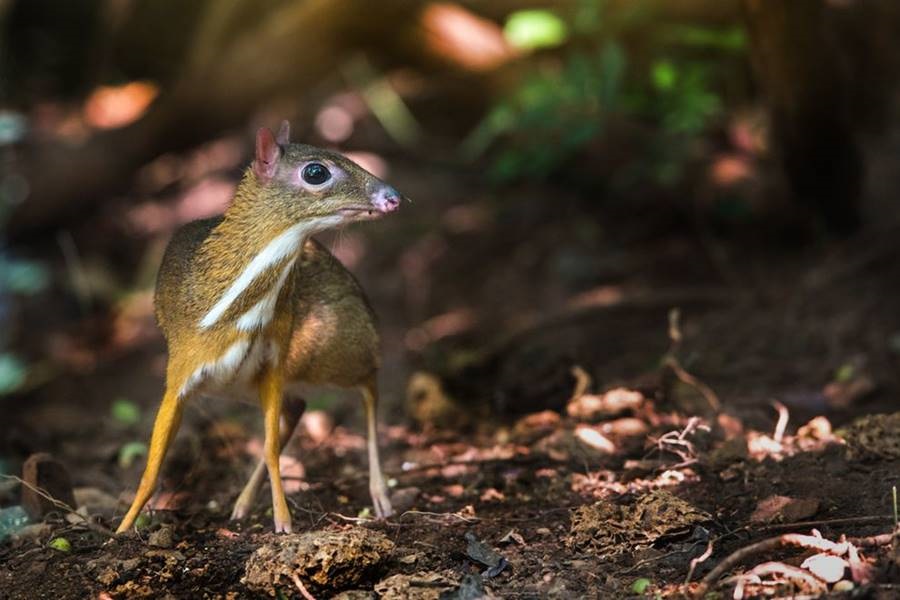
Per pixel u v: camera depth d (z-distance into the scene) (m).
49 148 15.73
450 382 11.02
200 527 7.83
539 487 8.23
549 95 13.64
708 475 8.01
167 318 7.72
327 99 17.97
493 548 7.02
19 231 15.51
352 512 8.08
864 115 12.45
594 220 14.67
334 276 8.08
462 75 15.16
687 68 13.77
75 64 19.61
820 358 10.66
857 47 12.20
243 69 15.34
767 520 7.14
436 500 8.16
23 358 13.88
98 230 16.52
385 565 6.69
